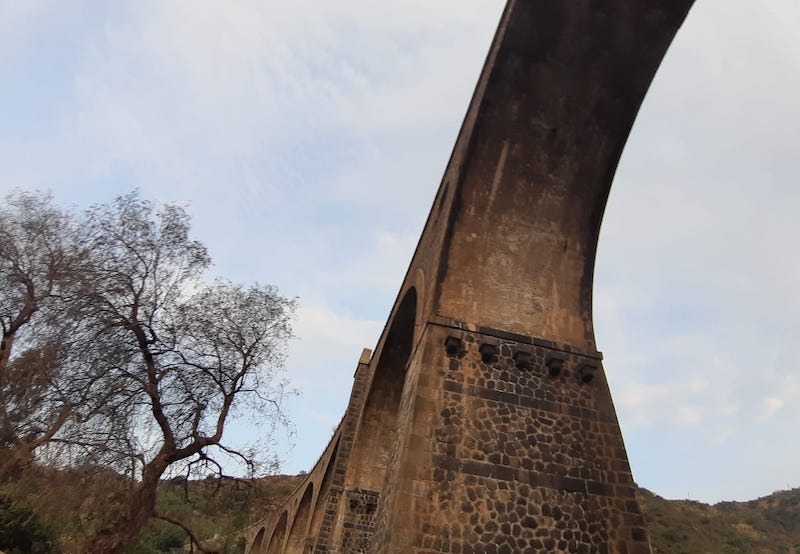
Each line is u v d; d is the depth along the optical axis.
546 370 11.15
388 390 20.16
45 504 12.38
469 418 10.21
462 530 9.04
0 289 14.05
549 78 11.18
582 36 10.55
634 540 9.57
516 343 11.26
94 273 13.51
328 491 20.42
